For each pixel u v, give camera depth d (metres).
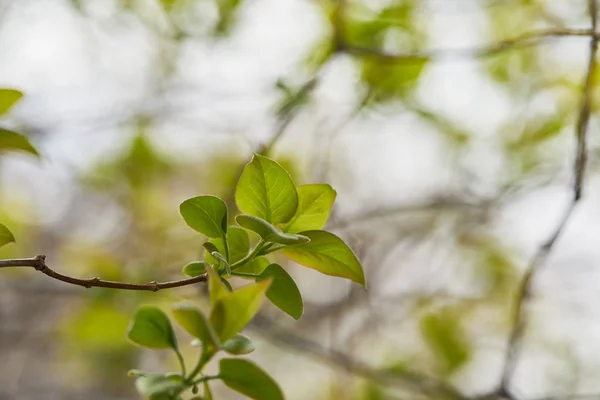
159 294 1.23
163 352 1.73
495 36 1.16
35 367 1.82
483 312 1.43
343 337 1.41
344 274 0.66
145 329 0.63
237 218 0.63
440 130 1.24
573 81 1.10
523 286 0.89
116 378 1.75
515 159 1.24
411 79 1.04
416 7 1.05
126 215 1.53
